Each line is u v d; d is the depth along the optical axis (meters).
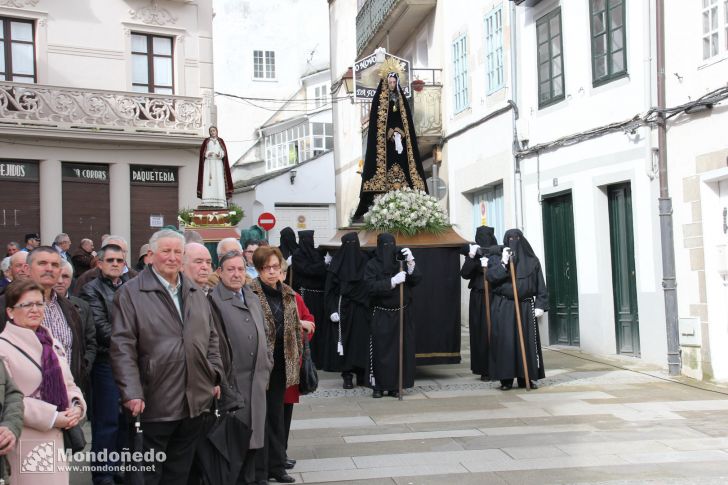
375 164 12.53
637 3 11.89
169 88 21.83
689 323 10.81
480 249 11.12
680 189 11.02
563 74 14.02
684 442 7.42
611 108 12.62
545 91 14.70
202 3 22.20
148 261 5.30
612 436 7.72
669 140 11.23
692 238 10.78
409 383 10.23
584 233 13.46
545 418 8.64
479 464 6.84
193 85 21.98
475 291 11.38
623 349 12.97
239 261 6.00
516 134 15.54
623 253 12.86
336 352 11.46
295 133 35.78
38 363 4.59
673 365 11.12
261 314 6.10
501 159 16.34
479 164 17.58
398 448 7.48
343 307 10.95
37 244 14.50
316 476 6.57
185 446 5.32
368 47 24.98
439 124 20.03
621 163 12.39
